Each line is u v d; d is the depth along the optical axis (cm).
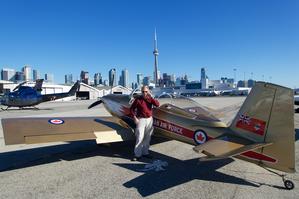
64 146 623
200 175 416
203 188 364
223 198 331
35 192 353
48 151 574
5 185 377
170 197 336
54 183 385
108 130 543
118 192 353
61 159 512
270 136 358
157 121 541
